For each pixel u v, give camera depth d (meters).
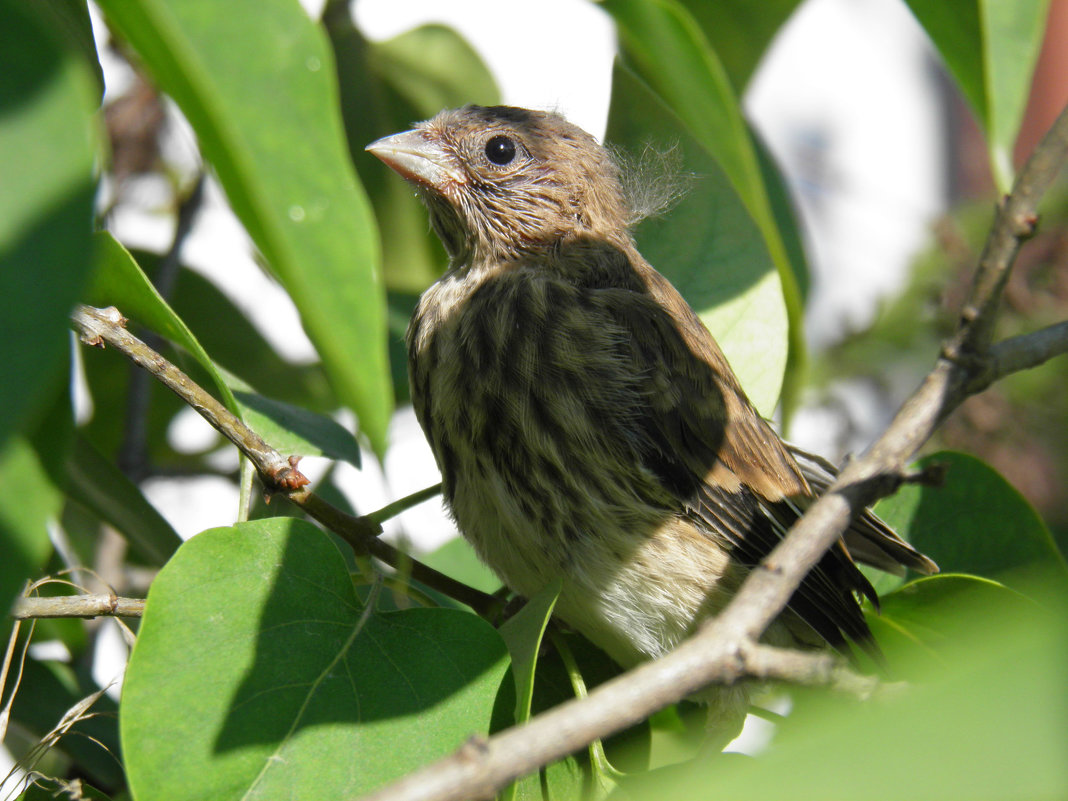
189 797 1.66
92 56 1.66
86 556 1.72
